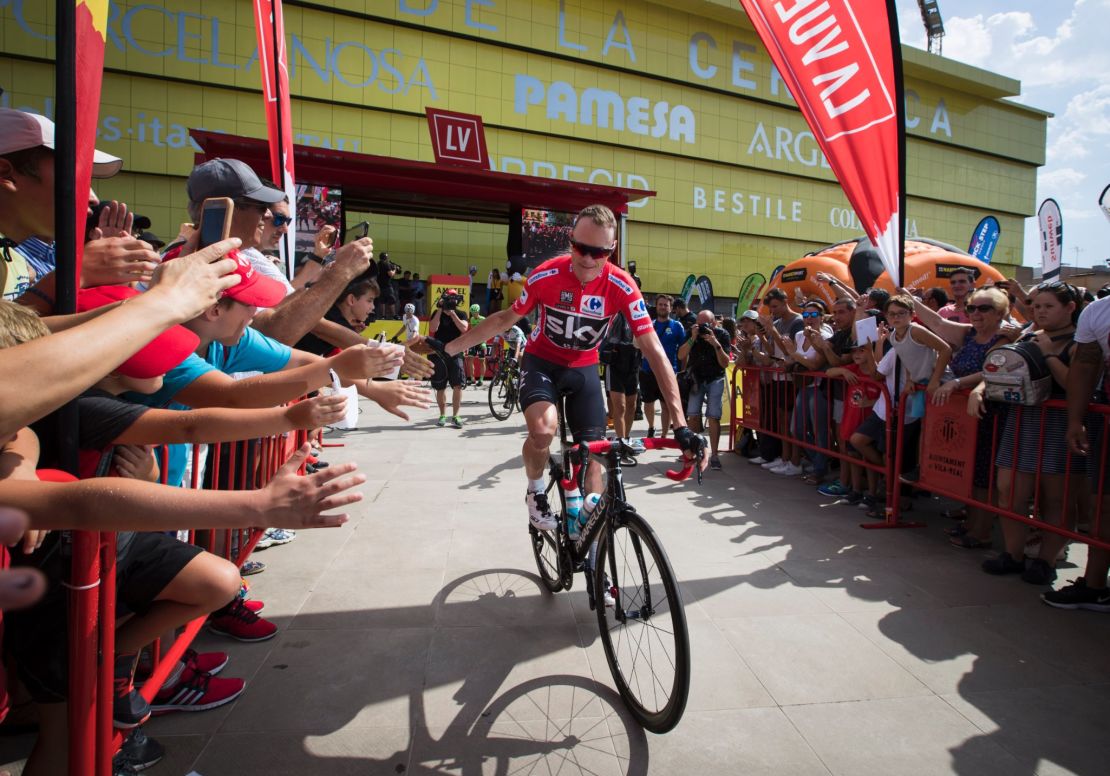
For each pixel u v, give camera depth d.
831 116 4.41
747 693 2.34
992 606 3.09
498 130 19.39
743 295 15.94
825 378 5.30
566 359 3.15
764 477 5.69
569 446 2.94
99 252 1.58
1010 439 3.47
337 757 1.97
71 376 0.92
